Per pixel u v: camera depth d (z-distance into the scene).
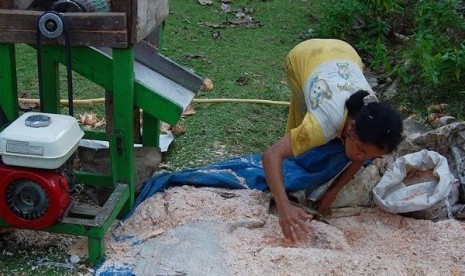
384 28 6.51
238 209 3.58
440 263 3.25
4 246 3.33
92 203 3.73
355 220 3.64
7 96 3.33
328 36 6.57
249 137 4.70
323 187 3.63
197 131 4.73
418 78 5.51
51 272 3.14
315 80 3.30
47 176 2.97
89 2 3.23
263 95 5.41
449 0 5.73
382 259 3.21
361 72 3.43
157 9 3.55
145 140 3.96
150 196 3.66
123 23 3.13
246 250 3.24
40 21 3.12
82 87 5.39
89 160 3.70
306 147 3.17
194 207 3.58
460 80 5.35
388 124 2.96
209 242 3.26
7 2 3.26
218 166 4.04
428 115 5.08
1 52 3.27
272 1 7.81
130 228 3.45
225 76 5.71
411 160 3.73
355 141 3.04
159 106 3.36
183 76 3.81
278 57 6.27
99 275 3.09
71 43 3.18
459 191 3.79
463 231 3.49
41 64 3.27
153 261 3.13
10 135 2.92
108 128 3.88
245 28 6.97
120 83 3.26
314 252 3.19
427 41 5.32
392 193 3.69
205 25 6.91
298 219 3.16
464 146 3.91
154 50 3.82
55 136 2.93
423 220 3.61
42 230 3.12
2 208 3.03
